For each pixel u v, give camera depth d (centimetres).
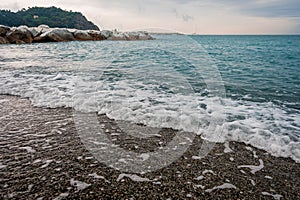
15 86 654
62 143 333
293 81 834
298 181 260
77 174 259
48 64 1084
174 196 228
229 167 284
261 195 235
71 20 9375
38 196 220
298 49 2747
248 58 1656
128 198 222
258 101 570
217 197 229
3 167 268
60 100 529
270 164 294
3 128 383
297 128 401
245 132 381
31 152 305
